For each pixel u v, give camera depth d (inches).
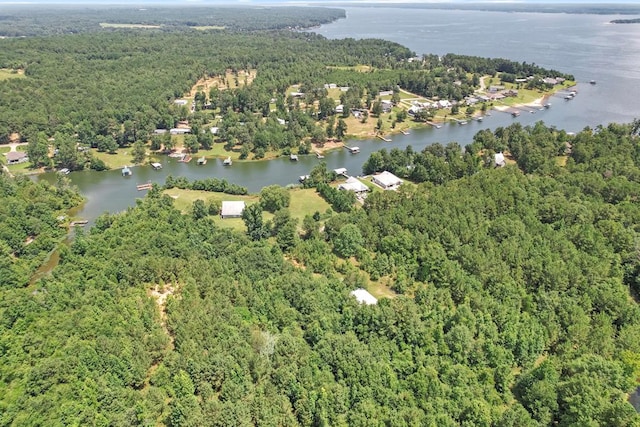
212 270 4510.3
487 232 5182.1
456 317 3762.3
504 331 3656.5
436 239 5019.7
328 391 3041.3
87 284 4303.6
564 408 3029.0
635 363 3447.3
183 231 5565.9
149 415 2928.2
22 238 5826.8
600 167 6924.2
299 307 4033.0
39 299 4133.9
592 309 4065.0
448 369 3275.1
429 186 6609.3
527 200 5831.7
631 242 4847.4
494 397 3169.3
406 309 3742.6
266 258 4744.1
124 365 3211.1
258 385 3198.8
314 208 6722.4
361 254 4987.7
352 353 3334.2
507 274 4382.4
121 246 5017.2
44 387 3036.4
